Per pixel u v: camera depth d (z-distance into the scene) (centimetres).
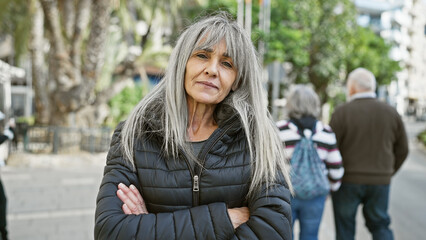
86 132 983
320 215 276
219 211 115
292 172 265
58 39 980
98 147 986
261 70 140
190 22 145
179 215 115
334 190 294
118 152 128
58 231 412
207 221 113
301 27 2269
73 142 972
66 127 967
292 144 276
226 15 143
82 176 730
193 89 129
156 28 1303
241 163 126
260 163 125
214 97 128
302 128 278
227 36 128
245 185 126
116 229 113
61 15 1025
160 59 1177
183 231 112
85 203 534
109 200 120
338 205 319
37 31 1195
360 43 2630
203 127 135
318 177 269
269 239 118
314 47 2325
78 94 1010
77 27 989
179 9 1351
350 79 324
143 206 122
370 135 306
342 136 314
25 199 546
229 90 133
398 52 5981
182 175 123
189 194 122
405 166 1118
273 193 125
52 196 568
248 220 120
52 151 957
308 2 2164
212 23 131
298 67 2289
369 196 312
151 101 133
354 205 313
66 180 688
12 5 1302
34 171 762
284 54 1945
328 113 2778
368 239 423
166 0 1284
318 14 2189
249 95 133
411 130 3197
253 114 130
